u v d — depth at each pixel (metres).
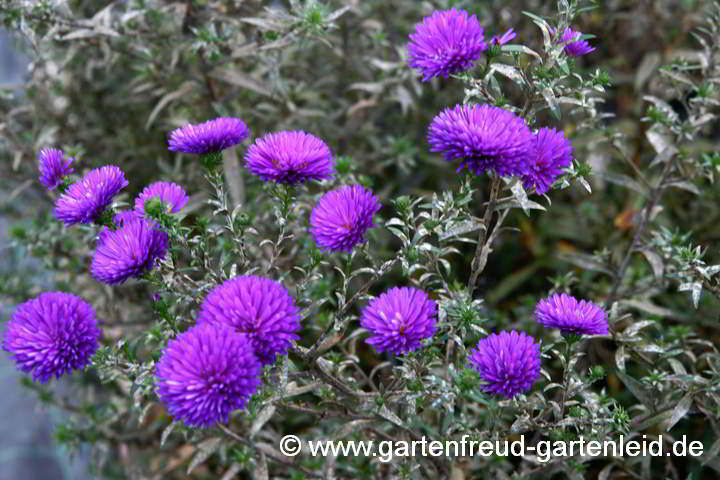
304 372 0.72
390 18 1.11
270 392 0.72
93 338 0.68
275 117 0.99
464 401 0.80
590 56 1.21
